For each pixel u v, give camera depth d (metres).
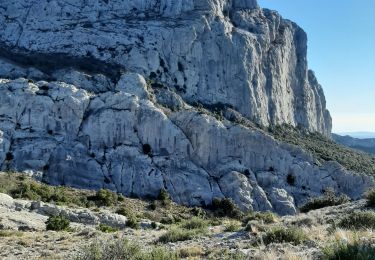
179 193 86.62
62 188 74.50
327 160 117.69
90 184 81.88
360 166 124.25
